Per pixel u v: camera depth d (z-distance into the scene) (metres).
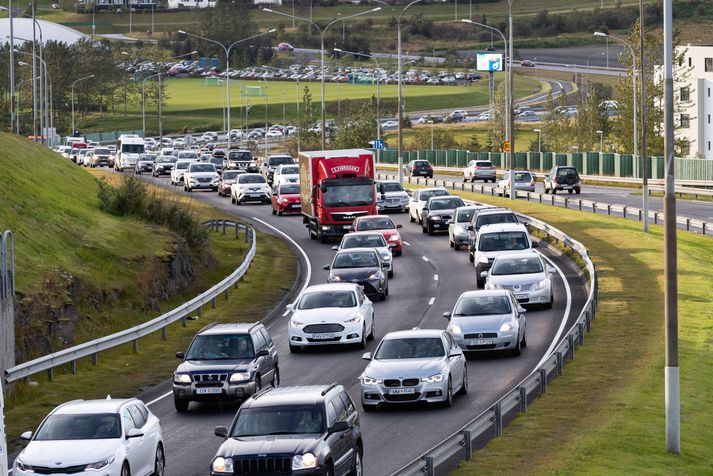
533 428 63.56
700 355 86.50
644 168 166.50
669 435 59.75
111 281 119.12
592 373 79.50
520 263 112.69
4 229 114.31
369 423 68.75
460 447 54.47
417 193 198.00
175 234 145.50
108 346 93.75
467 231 159.25
